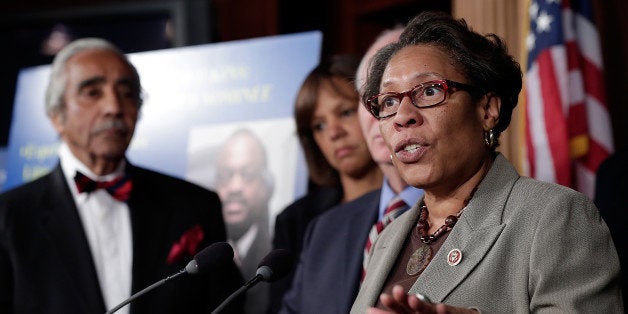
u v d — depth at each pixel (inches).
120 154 191.0
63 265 177.9
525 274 101.4
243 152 217.6
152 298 177.5
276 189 212.2
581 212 102.6
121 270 181.8
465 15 207.2
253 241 210.2
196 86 228.1
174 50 232.7
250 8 302.0
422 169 111.7
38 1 323.6
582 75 199.2
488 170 114.1
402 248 116.7
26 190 187.0
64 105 192.1
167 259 181.2
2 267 176.9
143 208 186.7
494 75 114.0
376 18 297.4
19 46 274.4
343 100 190.4
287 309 151.7
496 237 104.7
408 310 92.7
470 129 112.5
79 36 271.7
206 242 187.8
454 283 104.2
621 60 220.7
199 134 223.5
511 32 201.8
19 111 239.5
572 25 199.3
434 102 111.7
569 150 190.1
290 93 221.8
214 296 181.3
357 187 189.5
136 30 267.9
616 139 218.2
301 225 190.9
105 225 184.1
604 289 99.5
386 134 115.3
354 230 152.4
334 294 145.4
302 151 196.7
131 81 196.7
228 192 215.5
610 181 152.0
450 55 114.2
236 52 228.4
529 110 194.5
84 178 183.9
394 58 117.1
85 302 175.8
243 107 223.0
